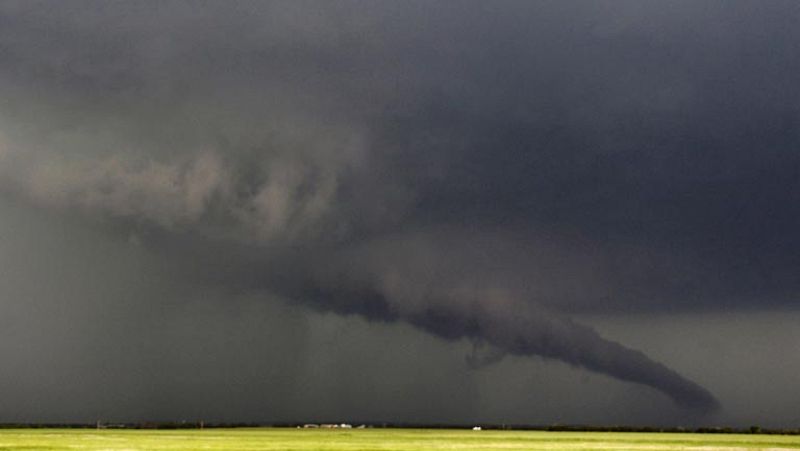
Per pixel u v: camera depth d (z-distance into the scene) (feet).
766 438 453.17
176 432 551.59
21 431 560.61
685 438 442.09
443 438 414.82
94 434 459.32
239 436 422.82
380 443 329.31
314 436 443.73
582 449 282.56
